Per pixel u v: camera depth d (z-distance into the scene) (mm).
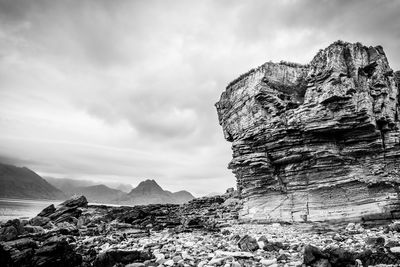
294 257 12680
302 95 27203
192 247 16250
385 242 14320
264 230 22047
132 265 11945
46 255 11969
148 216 35031
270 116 26609
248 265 11828
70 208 39031
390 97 23609
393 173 21203
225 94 33750
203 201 45281
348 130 22594
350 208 21125
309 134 23734
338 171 22516
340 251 10805
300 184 24094
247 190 28391
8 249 12836
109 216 37969
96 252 15734
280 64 28875
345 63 23703
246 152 28188
